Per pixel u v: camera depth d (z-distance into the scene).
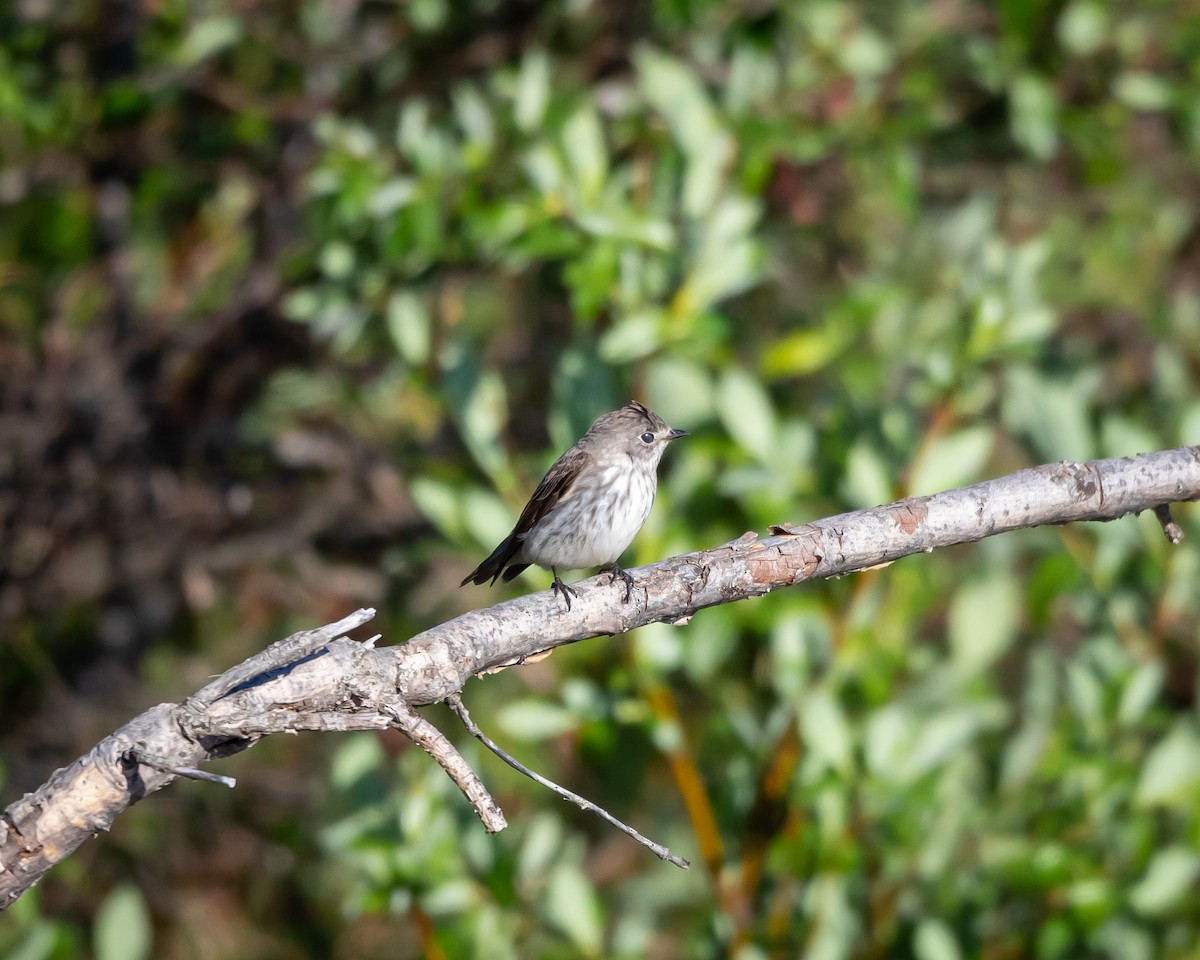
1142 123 15.42
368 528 15.07
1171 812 10.67
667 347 10.95
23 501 14.91
